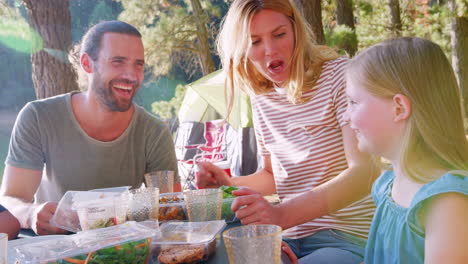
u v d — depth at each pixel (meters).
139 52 1.94
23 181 1.91
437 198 1.00
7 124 15.58
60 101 2.00
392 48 1.13
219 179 1.79
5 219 1.51
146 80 13.07
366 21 11.45
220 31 2.04
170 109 11.52
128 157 2.06
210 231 1.19
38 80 5.18
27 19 5.42
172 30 10.87
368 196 1.73
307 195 1.54
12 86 16.50
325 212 1.52
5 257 0.95
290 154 1.90
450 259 0.95
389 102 1.12
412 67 1.09
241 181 2.06
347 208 1.73
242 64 1.92
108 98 1.91
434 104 1.08
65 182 2.00
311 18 6.71
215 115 6.56
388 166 1.37
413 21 11.88
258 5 1.76
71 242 1.05
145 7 10.98
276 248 0.92
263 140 2.04
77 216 1.40
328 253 1.54
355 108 1.19
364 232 1.71
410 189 1.13
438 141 1.07
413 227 1.05
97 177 2.01
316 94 1.79
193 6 11.06
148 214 1.39
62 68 5.19
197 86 6.20
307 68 1.82
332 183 1.58
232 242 0.92
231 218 1.52
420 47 1.11
